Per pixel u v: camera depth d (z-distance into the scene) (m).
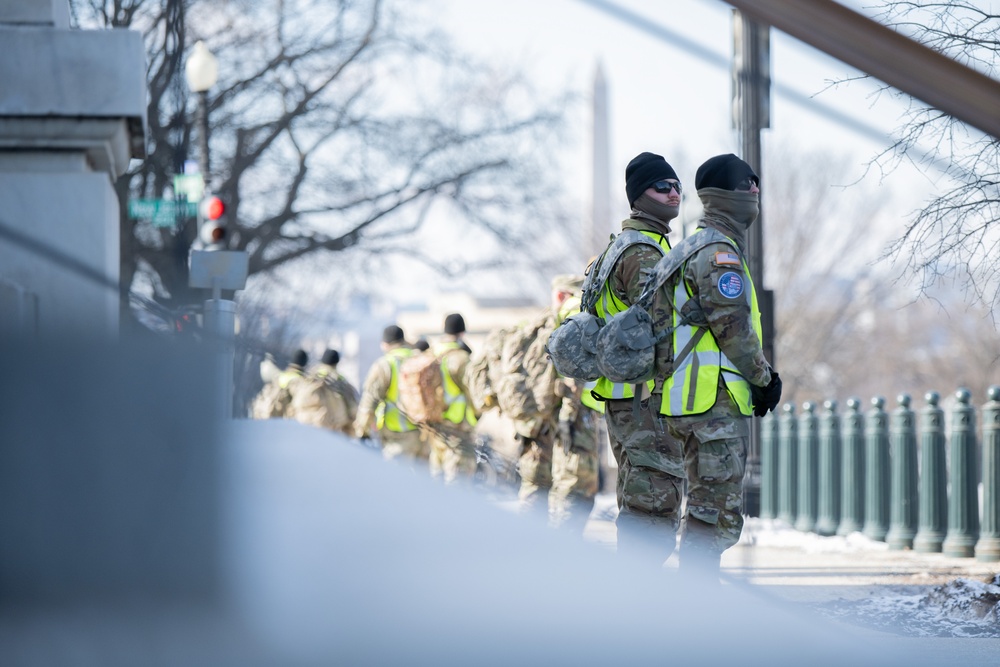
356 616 5.18
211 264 36.00
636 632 5.04
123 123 13.12
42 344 6.06
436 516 7.03
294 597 5.48
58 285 10.92
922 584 21.89
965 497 28.31
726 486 14.62
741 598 5.68
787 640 5.06
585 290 17.14
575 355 16.28
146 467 5.98
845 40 6.93
